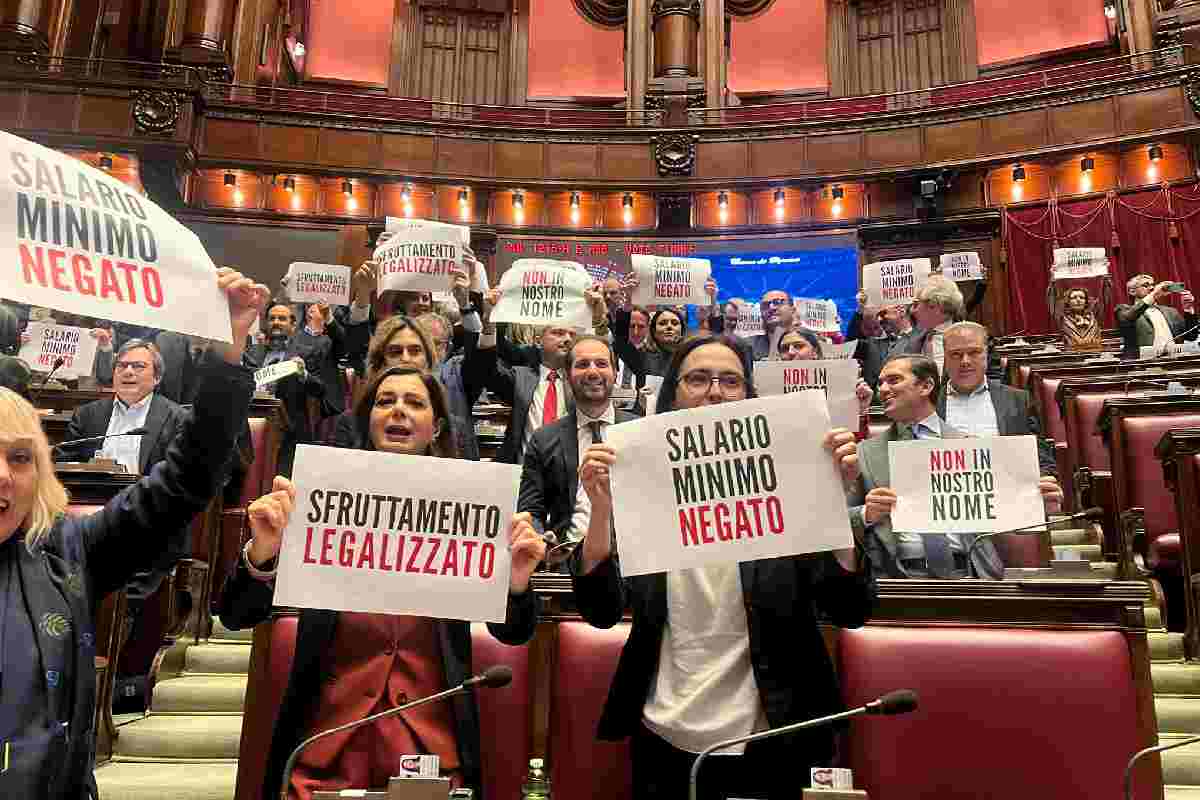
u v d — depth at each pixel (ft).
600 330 16.55
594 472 6.47
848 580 6.58
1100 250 30.89
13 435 5.38
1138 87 41.52
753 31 58.65
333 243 44.47
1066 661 7.20
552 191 45.98
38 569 5.35
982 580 7.66
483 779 7.45
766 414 6.37
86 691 5.20
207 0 46.88
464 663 7.04
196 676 12.86
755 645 6.59
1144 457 15.74
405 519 6.36
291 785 6.53
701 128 46.24
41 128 41.70
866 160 44.80
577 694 7.70
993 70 54.24
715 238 45.47
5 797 4.67
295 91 46.85
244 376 5.98
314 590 6.20
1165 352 23.68
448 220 45.50
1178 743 5.53
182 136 42.68
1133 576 15.08
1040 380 22.26
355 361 16.34
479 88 58.39
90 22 47.47
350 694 6.81
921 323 17.26
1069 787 6.88
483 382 14.26
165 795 9.71
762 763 6.38
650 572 6.22
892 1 56.65
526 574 6.53
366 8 59.62
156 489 5.78
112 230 5.71
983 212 43.29
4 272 5.32
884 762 7.16
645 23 51.93
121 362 13.57
